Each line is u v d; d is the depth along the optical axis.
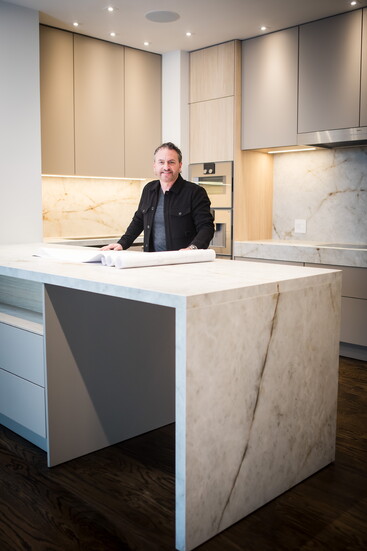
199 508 1.62
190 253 2.31
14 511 1.83
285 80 4.01
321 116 3.82
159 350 2.48
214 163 4.44
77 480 2.04
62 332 2.10
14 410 2.31
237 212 4.36
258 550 1.62
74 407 2.18
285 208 4.60
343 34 3.66
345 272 3.66
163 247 2.94
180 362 1.53
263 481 1.85
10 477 2.06
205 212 2.84
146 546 1.64
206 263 2.32
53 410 2.11
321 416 2.09
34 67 3.72
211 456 1.64
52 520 1.78
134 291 1.64
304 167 4.44
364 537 1.69
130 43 4.38
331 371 2.12
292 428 1.95
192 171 4.63
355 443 2.38
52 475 2.08
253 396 1.76
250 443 1.77
